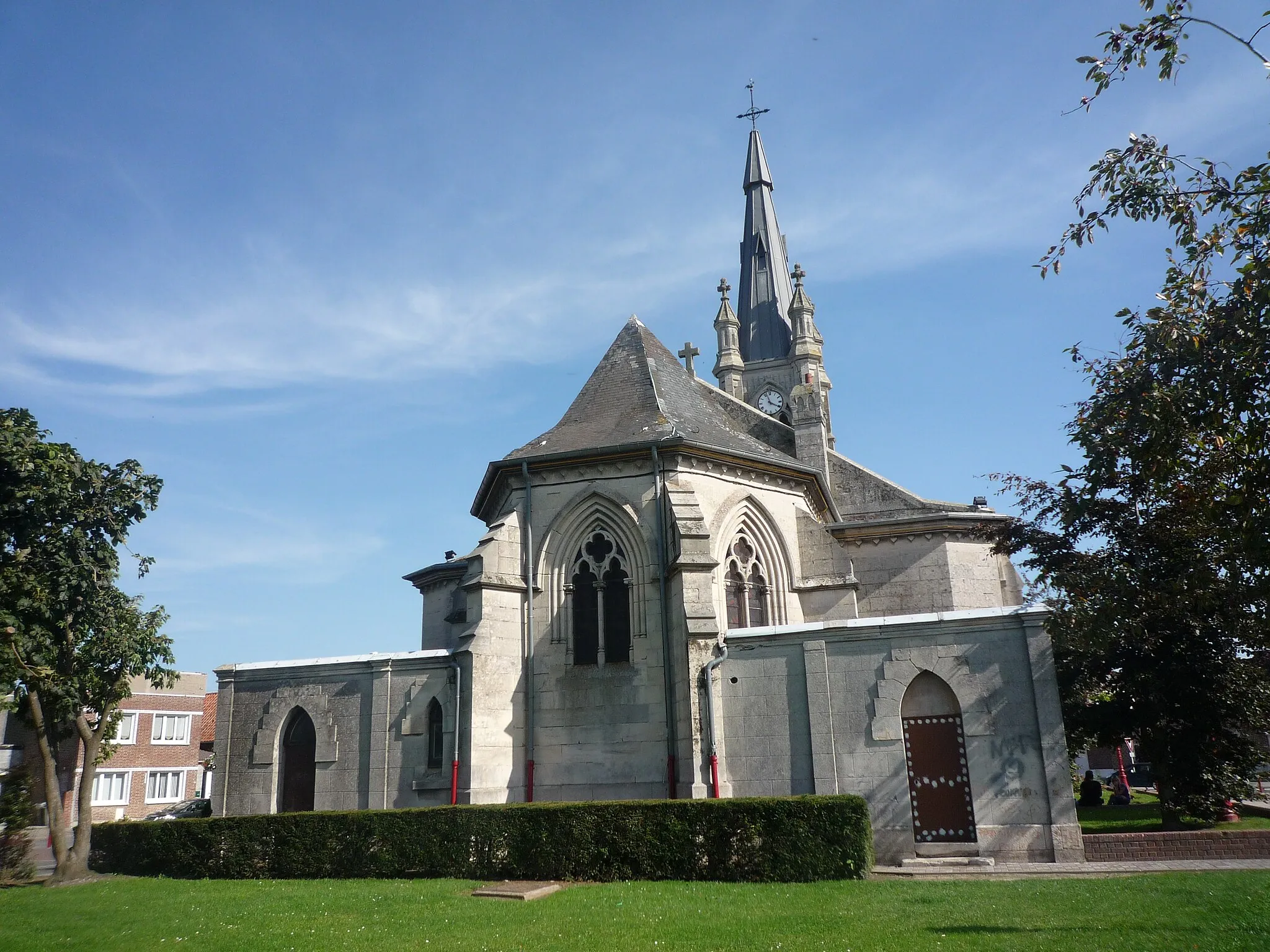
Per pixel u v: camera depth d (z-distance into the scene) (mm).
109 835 24047
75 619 23156
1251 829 21062
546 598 24938
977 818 19516
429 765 24156
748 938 12070
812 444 38344
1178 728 21688
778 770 21172
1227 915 12039
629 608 24453
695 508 23578
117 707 24562
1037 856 18906
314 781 25250
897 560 33812
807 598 26703
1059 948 10742
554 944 12156
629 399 28094
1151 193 13008
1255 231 12289
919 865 18922
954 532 33750
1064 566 22938
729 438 27844
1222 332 12805
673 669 23141
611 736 23438
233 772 25875
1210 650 21359
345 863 20438
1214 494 14594
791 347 59344
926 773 20312
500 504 28328
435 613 37844
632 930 12867
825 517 33906
